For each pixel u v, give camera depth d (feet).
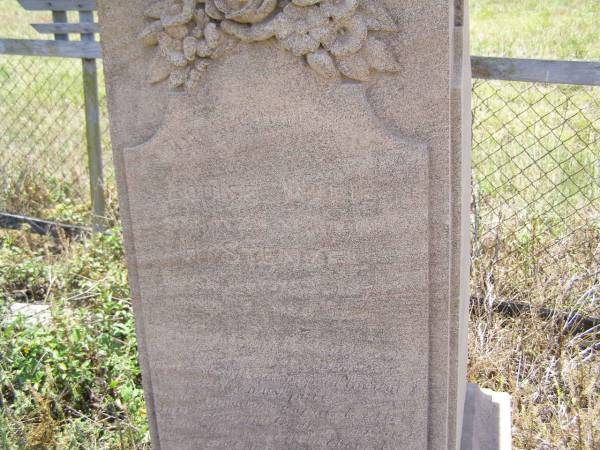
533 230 11.43
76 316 10.41
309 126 5.95
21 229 14.48
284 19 5.66
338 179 6.05
